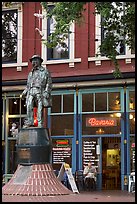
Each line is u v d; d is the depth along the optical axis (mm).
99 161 24109
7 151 25547
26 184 17766
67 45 25641
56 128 25031
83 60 25156
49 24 26062
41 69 19406
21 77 25922
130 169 23547
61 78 25141
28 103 19250
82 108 24766
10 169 25406
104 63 24781
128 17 17484
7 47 26750
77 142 24547
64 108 25062
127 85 24094
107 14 16656
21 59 26328
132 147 23703
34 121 19328
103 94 24531
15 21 26812
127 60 24312
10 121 25891
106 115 24328
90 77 24625
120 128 24000
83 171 23625
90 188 23141
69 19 16453
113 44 18062
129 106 23969
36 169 18219
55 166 24781
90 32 25234
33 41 26234
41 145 18469
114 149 24031
